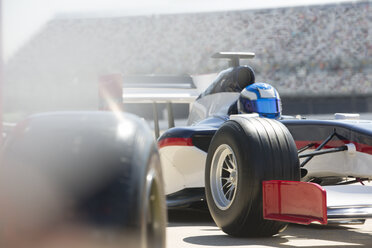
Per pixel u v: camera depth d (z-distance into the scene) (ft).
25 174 15.25
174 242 30.55
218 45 343.67
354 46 324.60
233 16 348.38
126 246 14.35
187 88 64.90
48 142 15.87
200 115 47.62
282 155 30.71
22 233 14.65
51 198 14.69
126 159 15.34
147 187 15.67
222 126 33.68
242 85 43.91
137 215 14.76
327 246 29.07
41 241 14.52
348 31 328.29
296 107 273.95
